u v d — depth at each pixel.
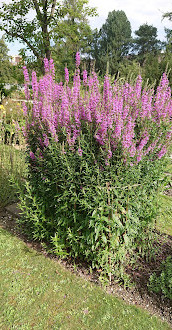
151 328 2.03
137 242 2.86
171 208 3.49
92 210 2.38
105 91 2.17
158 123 2.50
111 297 2.32
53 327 2.02
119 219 2.44
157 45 33.69
